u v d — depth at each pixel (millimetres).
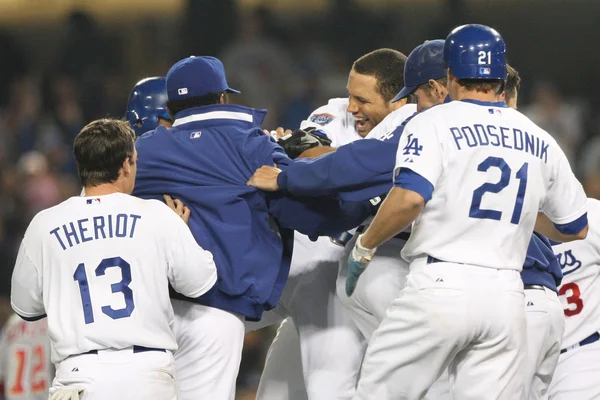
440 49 16984
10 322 23094
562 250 18047
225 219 16328
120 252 14820
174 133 16906
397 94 17875
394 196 14648
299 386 19516
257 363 35438
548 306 16312
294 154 18016
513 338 14875
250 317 16625
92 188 15453
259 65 52031
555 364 16797
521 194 14945
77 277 14727
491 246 14875
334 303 18609
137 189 16797
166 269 15062
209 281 15398
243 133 16719
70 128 51500
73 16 54781
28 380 22750
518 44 53312
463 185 14797
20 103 52438
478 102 15227
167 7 56312
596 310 18062
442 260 14906
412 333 14945
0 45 54344
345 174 15906
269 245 16734
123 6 56531
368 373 15531
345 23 54406
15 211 42875
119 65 55062
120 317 14617
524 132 15164
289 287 18688
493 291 14719
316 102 51406
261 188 16344
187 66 16984
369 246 15273
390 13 54469
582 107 51844
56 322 14680
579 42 52688
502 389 14977
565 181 15594
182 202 16562
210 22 53938
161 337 14898
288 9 55562
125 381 14492
